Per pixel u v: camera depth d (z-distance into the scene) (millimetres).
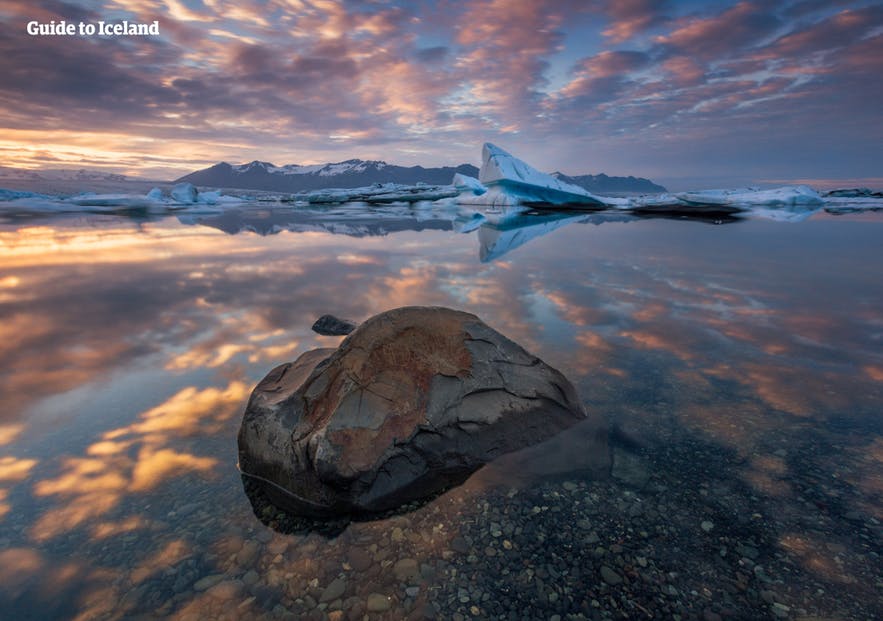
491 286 8117
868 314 6352
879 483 2854
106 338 5355
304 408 3256
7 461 3002
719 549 2379
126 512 2598
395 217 25797
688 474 2996
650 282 8438
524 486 2947
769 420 3604
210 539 2445
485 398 3500
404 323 3725
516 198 33031
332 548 2436
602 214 27828
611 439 3408
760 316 6266
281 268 9891
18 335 5441
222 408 3744
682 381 4285
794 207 31438
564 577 2225
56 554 2287
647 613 2025
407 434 3127
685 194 32062
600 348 5086
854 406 3791
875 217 23891
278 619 1990
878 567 2240
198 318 6172
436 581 2209
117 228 18375
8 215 23594
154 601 2061
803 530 2492
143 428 3441
